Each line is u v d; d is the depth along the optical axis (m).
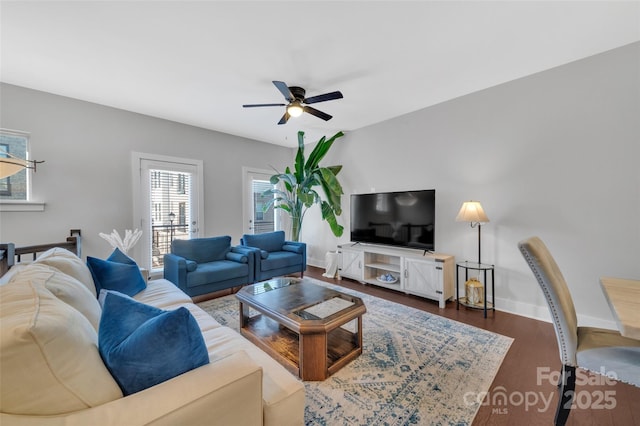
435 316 2.73
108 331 0.90
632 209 2.21
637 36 2.08
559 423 1.30
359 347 2.01
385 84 2.84
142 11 1.78
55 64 2.44
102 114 3.40
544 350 2.06
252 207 5.07
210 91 2.99
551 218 2.58
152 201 3.84
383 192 3.90
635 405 1.51
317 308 1.93
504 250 2.88
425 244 3.38
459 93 3.08
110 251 3.47
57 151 3.11
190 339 0.90
